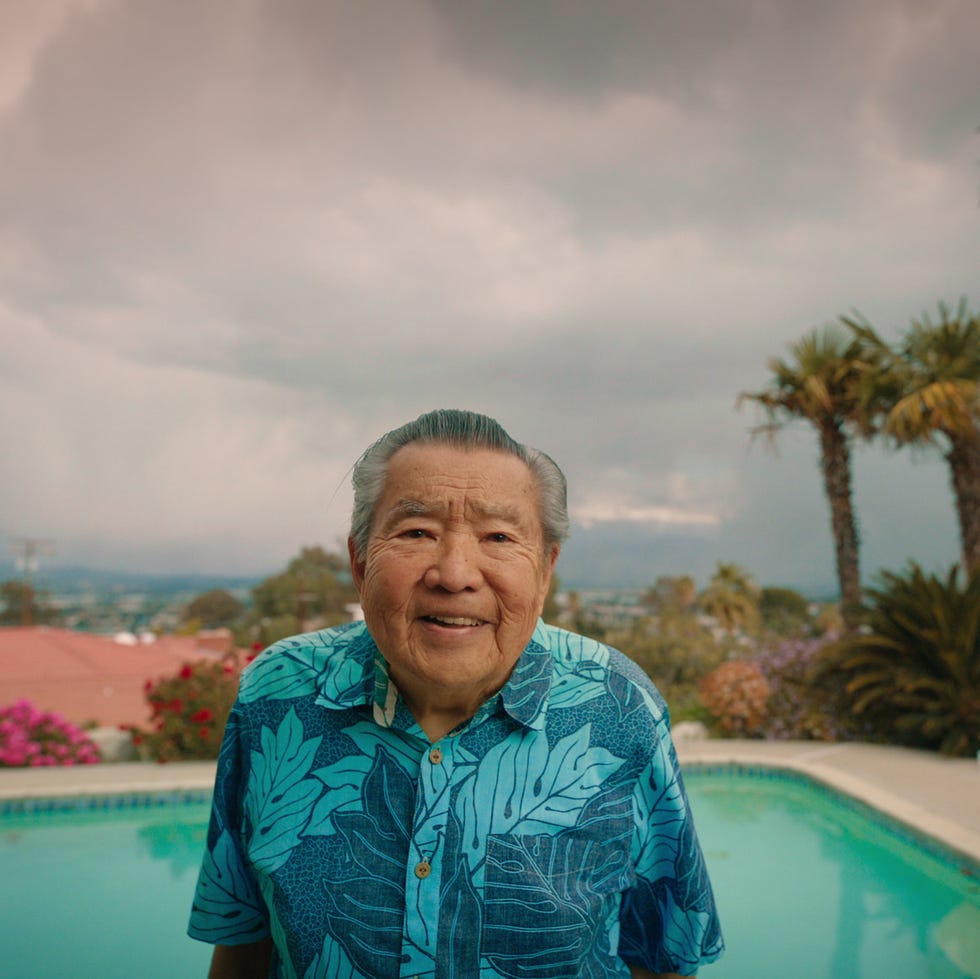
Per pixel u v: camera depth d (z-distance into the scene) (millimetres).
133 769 6527
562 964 1000
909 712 7559
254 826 1084
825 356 11312
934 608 7273
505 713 1083
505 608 1021
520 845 1023
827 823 5715
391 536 1041
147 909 4410
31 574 45156
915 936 3943
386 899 997
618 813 1092
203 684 7176
